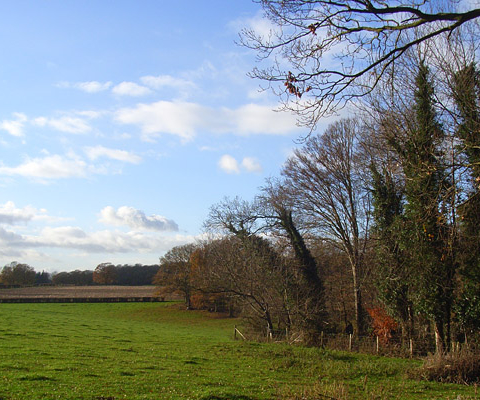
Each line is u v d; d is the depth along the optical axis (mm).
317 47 9508
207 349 26906
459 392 16094
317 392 14359
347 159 38562
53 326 40906
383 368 20938
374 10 8727
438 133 19141
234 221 36562
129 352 24609
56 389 13914
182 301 83812
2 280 121312
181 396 13953
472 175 12914
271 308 33406
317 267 38344
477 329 22516
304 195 39469
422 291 23672
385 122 20875
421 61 20828
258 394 14938
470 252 21156
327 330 34656
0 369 16891
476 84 16891
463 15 8484
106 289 110375
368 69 9555
